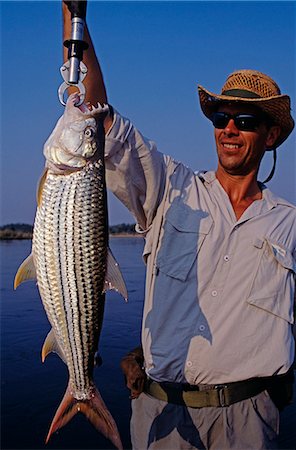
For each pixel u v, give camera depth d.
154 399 1.67
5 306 5.04
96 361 1.40
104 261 1.37
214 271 1.63
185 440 1.63
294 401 2.72
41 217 1.33
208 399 1.62
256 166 1.74
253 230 1.68
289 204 1.79
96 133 1.33
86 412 1.38
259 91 1.72
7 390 2.99
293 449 2.33
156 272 1.67
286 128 1.83
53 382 3.12
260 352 1.63
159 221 1.68
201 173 1.80
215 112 1.81
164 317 1.64
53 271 1.33
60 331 1.36
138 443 1.70
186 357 1.61
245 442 1.63
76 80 1.29
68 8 1.27
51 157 1.32
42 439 2.54
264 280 1.65
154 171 1.60
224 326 1.61
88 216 1.33
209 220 1.66
